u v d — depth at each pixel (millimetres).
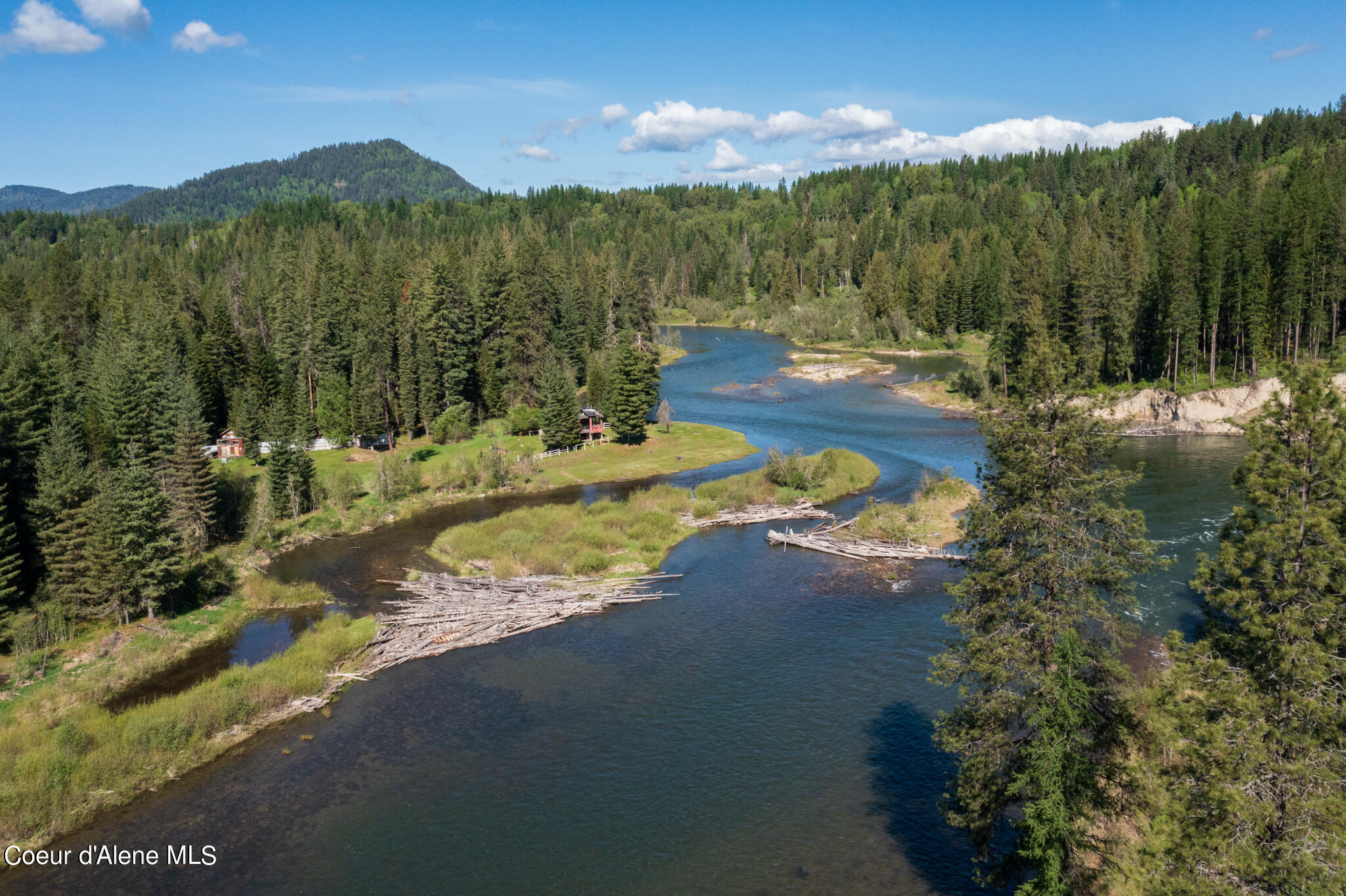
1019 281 142375
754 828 29938
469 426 101938
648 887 27062
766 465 79312
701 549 61812
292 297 109938
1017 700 23406
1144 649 39969
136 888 27422
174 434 72750
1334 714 19141
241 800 32188
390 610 51375
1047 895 21438
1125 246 135000
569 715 38062
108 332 95875
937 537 61594
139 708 37438
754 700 38938
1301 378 21984
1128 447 90688
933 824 29969
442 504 76562
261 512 65250
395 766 34312
